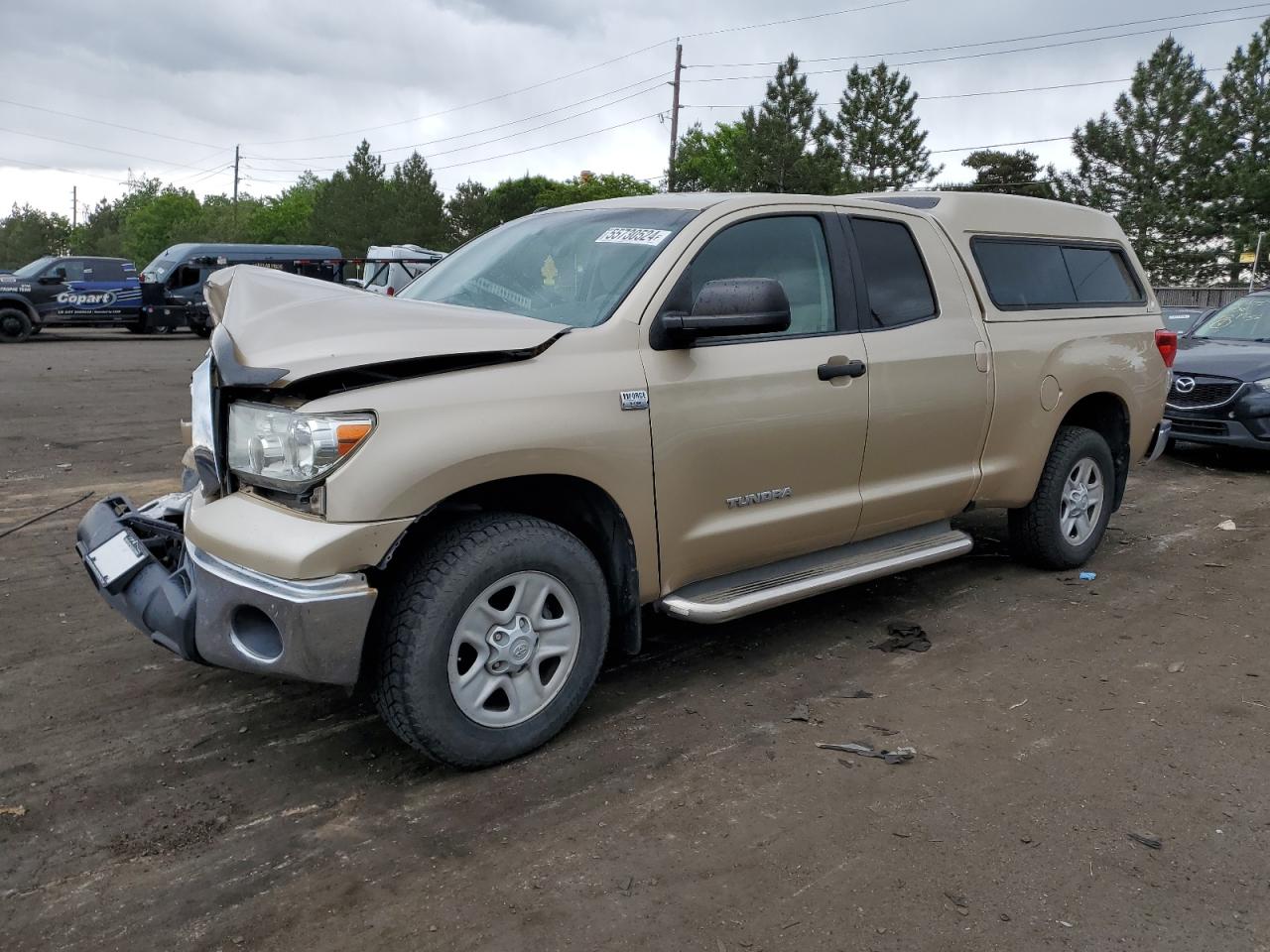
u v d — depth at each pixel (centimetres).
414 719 303
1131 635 454
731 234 382
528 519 323
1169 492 779
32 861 273
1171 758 336
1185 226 4669
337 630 285
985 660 422
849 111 5103
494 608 321
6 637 434
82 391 1310
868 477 422
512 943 241
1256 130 4647
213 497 317
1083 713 371
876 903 256
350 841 284
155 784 314
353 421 285
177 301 2406
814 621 469
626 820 295
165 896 258
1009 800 307
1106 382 532
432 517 322
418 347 300
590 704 375
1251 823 296
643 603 360
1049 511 524
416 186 6391
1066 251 539
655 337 349
